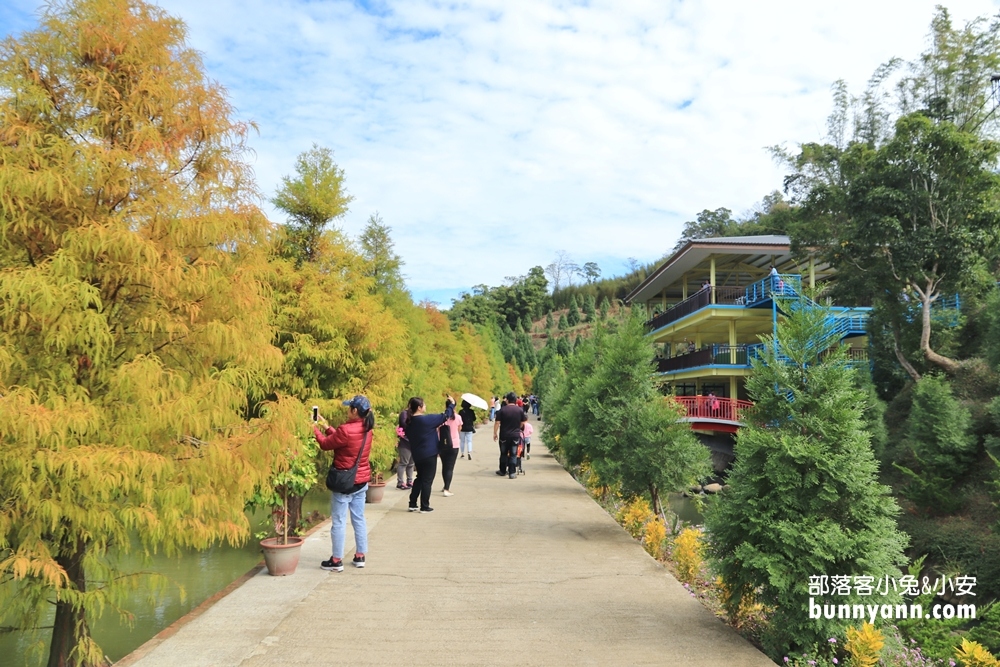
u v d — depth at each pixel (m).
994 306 20.70
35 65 4.68
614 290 123.12
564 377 22.38
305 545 8.02
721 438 29.19
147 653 4.49
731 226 87.38
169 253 4.69
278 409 5.11
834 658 4.64
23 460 3.81
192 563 9.66
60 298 4.02
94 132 4.79
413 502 10.54
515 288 117.75
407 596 5.89
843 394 5.22
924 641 5.25
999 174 21.05
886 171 21.59
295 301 9.64
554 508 10.97
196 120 5.14
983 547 12.95
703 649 4.69
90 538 4.71
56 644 4.89
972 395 20.42
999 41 24.03
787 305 5.93
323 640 4.76
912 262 20.94
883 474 18.91
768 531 4.98
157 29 5.04
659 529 8.20
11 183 3.96
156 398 4.42
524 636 4.90
